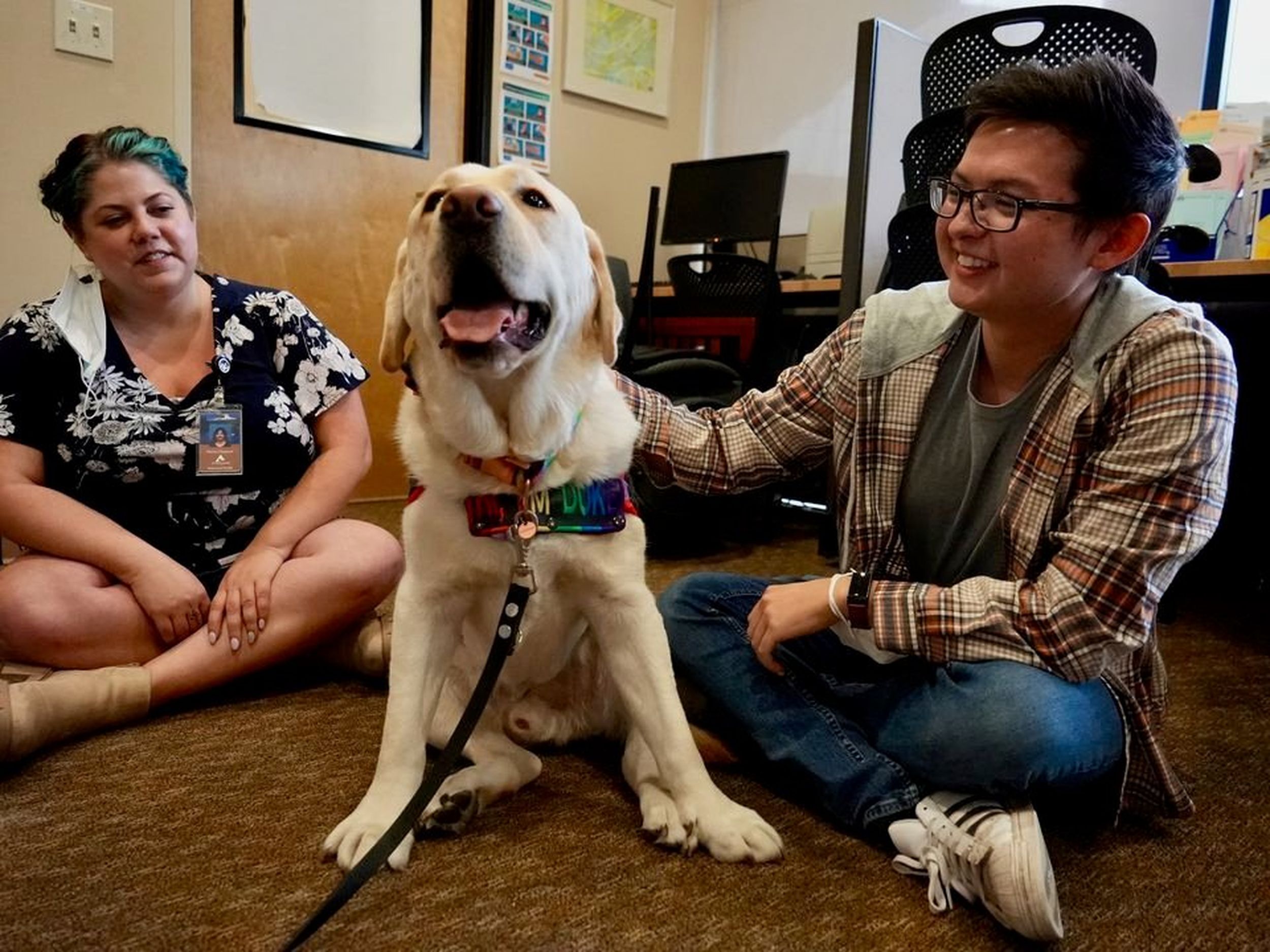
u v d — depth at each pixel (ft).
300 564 5.02
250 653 4.86
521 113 13.23
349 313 11.56
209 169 10.19
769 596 3.77
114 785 3.88
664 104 15.35
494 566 3.76
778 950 2.87
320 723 4.68
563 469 3.77
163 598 4.71
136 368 5.01
